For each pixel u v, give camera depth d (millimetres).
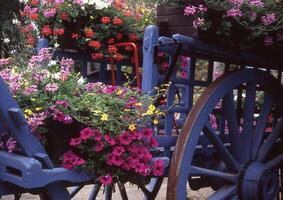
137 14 3738
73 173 2396
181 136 2895
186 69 3377
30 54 3811
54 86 2520
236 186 3252
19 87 2537
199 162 3375
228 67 3430
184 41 2807
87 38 3557
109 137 2436
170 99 2939
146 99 2678
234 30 3051
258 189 3213
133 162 2488
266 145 3555
